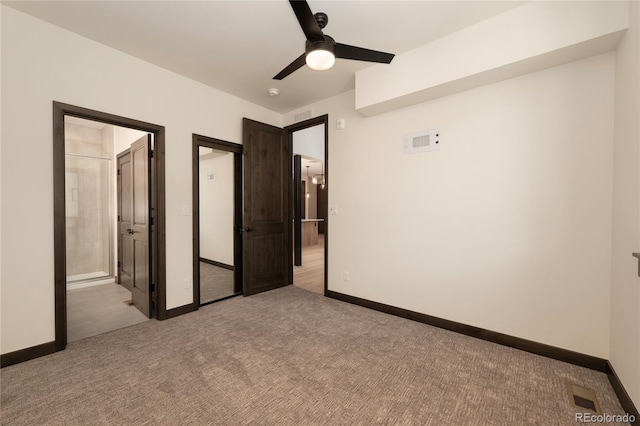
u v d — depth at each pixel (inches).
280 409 63.9
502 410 63.8
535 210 88.3
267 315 120.6
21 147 83.8
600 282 78.5
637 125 61.0
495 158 95.3
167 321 114.5
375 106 115.8
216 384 72.9
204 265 223.9
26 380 74.2
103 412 62.7
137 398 67.4
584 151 80.4
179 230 121.5
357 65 113.2
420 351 90.0
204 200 233.0
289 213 169.3
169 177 118.3
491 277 96.7
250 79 126.3
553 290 85.6
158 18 86.3
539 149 87.4
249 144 146.4
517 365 81.8
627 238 65.6
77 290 158.9
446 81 94.2
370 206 129.0
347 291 138.3
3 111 80.9
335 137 142.4
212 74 121.7
